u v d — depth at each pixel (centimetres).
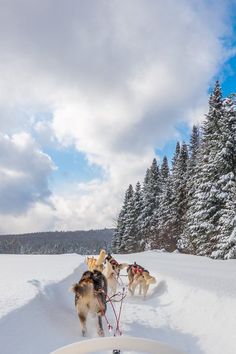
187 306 1059
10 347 613
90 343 400
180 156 5516
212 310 929
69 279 1554
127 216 7175
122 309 1150
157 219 6231
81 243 13588
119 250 7188
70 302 1186
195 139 5497
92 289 822
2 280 1291
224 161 3222
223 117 3356
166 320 1015
